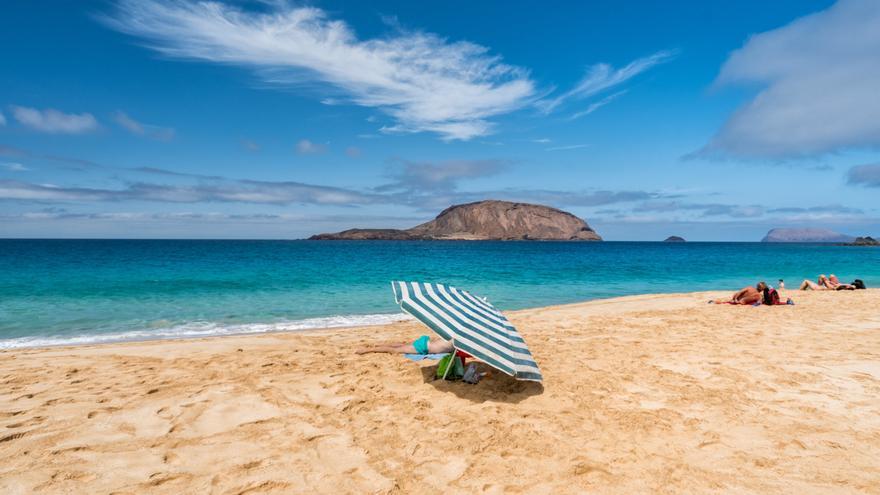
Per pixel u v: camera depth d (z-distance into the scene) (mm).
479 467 3641
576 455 3848
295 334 9883
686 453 3920
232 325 11859
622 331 9523
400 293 5352
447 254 69312
